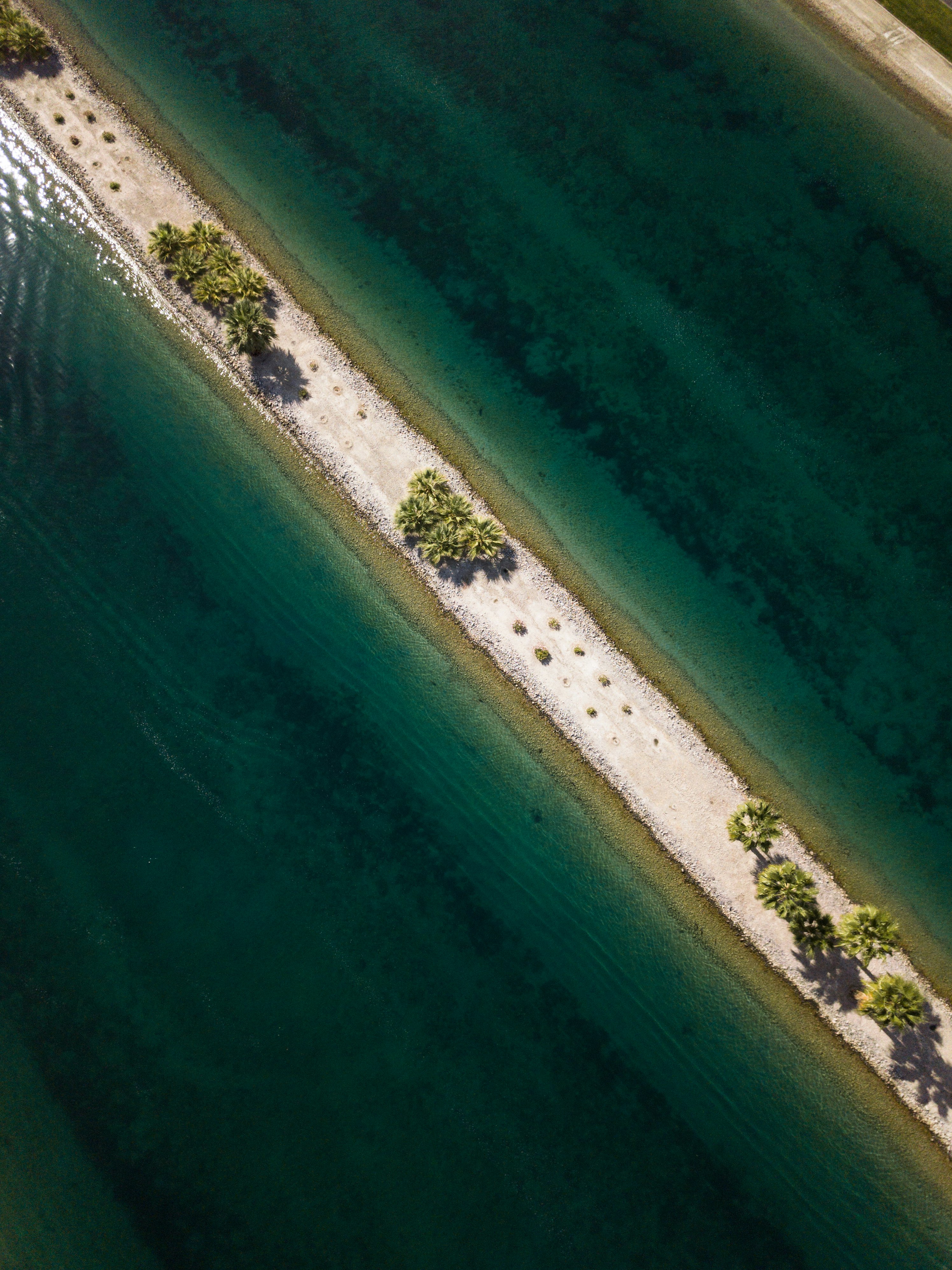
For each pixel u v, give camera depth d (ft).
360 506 156.66
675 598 154.92
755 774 149.38
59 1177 139.85
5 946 147.33
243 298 158.20
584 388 160.35
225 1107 141.28
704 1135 139.44
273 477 158.81
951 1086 138.21
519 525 156.66
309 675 154.71
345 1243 135.95
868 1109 138.72
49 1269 136.56
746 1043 141.90
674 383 159.94
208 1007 144.46
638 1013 143.54
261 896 148.15
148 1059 143.23
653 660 152.97
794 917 136.26
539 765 150.20
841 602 153.79
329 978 145.28
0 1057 143.43
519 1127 139.95
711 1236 135.85
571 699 151.12
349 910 147.33
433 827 149.48
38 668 155.53
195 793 151.33
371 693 153.69
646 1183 137.90
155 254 160.45
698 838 146.61
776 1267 134.62
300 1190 138.10
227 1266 136.26
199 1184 139.03
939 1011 141.28
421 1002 144.25
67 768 152.35
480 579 153.99
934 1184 136.15
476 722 151.84
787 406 158.71
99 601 157.69
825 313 160.56
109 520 159.74
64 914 148.05
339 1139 139.74
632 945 145.38
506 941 146.10
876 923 135.44
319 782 151.33
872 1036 139.85
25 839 150.20
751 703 151.74
